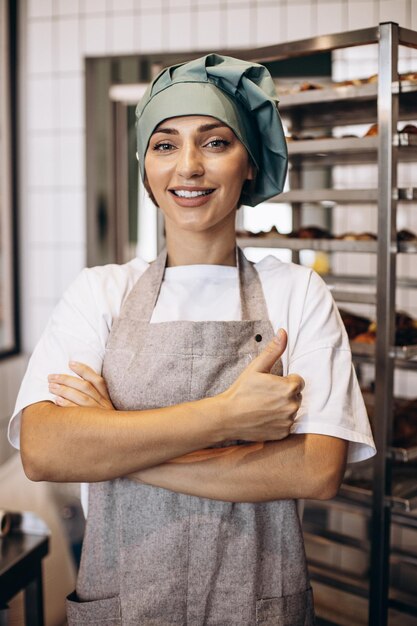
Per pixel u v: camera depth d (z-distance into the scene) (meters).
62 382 1.14
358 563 2.69
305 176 3.12
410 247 1.78
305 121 2.32
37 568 1.66
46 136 3.37
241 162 1.14
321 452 1.10
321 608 2.19
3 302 3.32
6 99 3.28
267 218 3.24
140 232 3.44
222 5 3.11
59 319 1.23
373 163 2.50
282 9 3.05
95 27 3.25
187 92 1.09
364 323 2.25
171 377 1.13
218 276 1.22
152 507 1.14
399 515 1.94
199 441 1.05
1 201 3.27
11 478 2.54
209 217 1.13
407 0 2.91
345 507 2.10
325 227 3.17
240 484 1.09
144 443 1.05
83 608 1.17
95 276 1.25
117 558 1.17
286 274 1.24
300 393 1.08
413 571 2.39
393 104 1.76
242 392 1.04
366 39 1.78
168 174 1.12
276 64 3.12
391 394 1.82
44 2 3.29
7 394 3.30
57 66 3.31
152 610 1.14
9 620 2.00
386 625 1.87
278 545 1.17
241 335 1.16
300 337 1.19
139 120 1.17
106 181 3.34
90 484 1.20
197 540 1.13
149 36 3.20
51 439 1.08
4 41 3.24
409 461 2.12
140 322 1.19
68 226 3.39
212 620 1.15
